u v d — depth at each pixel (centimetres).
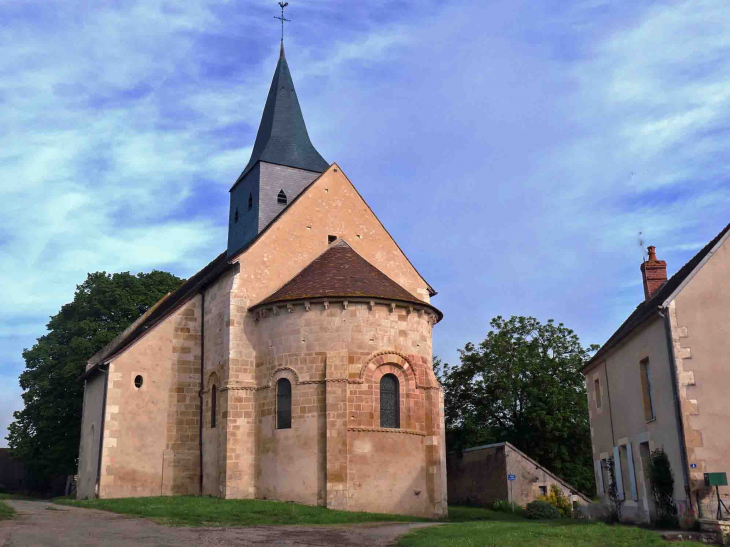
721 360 2052
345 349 2748
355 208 3422
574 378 4791
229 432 2836
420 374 2858
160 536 1778
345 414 2673
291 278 3155
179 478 3155
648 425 2266
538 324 5006
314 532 1955
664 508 2094
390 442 2720
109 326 4609
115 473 3066
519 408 4806
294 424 2736
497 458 3912
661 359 2150
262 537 1823
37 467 4603
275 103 3916
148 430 3158
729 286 2103
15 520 2003
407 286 3447
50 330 4869
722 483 1917
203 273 4331
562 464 4697
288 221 3234
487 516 3272
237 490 2792
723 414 2012
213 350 3189
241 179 3841
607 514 2620
